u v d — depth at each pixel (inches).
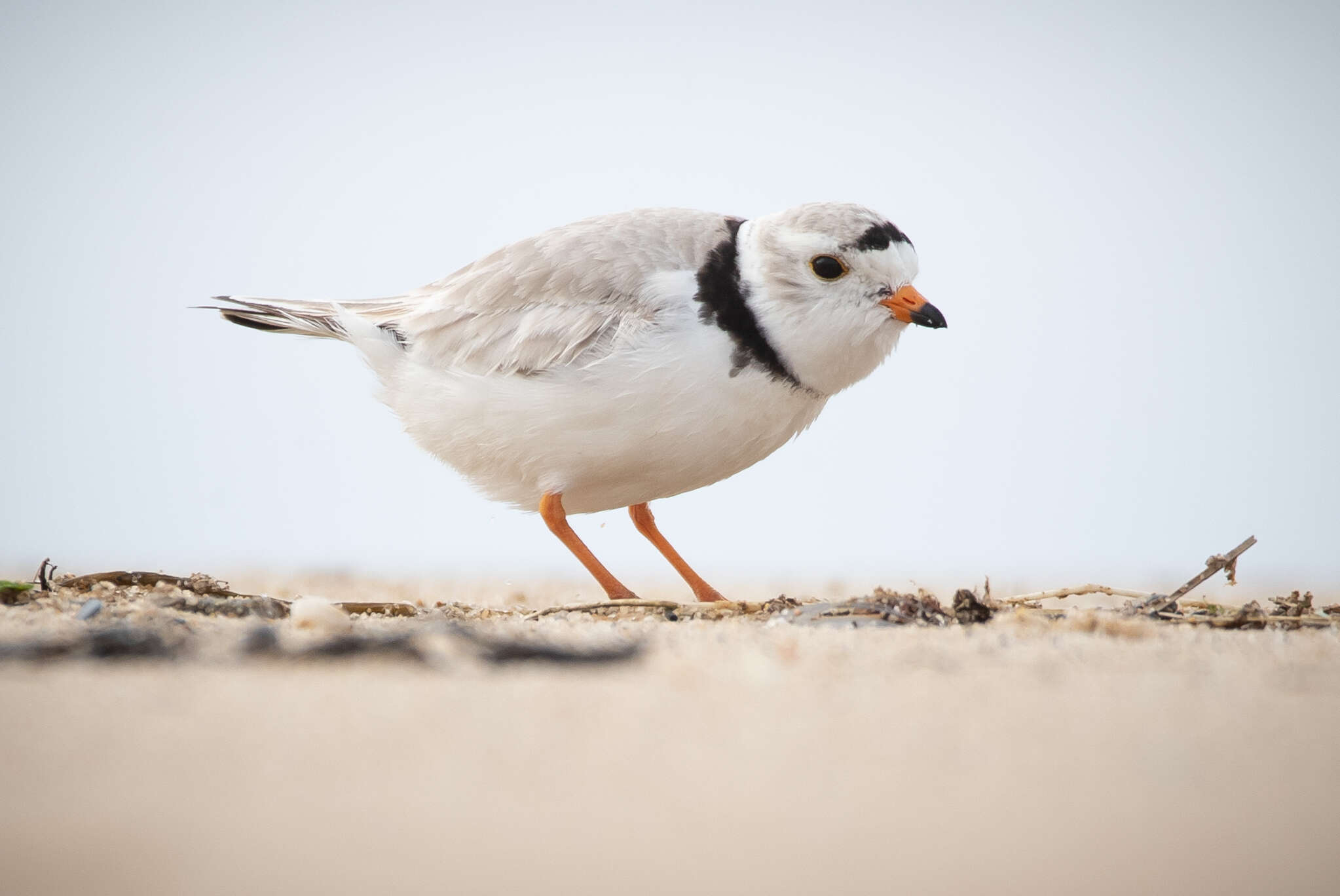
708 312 413.1
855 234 409.7
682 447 421.7
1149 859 160.1
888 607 358.0
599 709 226.4
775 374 416.8
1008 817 173.0
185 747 192.4
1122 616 368.8
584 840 161.6
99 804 166.9
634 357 411.2
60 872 143.8
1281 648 314.5
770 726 215.8
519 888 146.5
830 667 273.4
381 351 474.6
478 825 165.3
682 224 435.2
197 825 160.6
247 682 243.6
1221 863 158.7
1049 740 209.3
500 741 202.4
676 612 406.9
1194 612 401.4
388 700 229.1
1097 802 180.1
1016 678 263.1
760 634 328.2
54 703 218.1
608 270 423.2
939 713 227.5
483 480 463.8
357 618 356.8
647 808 173.9
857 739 208.5
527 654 279.7
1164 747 206.4
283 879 145.7
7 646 267.3
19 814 162.9
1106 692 248.4
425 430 460.4
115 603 353.7
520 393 427.2
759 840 162.9
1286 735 215.0
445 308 455.2
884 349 426.0
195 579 417.4
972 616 362.3
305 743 196.9
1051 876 154.7
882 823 170.6
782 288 409.4
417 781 181.2
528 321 429.7
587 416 418.3
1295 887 153.3
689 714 223.8
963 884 151.6
